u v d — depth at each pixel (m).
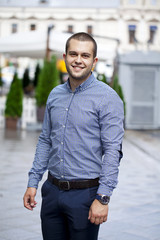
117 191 7.25
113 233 4.96
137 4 53.94
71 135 2.92
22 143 13.02
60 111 2.99
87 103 2.92
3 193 6.70
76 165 2.91
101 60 19.89
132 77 20.48
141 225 5.32
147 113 20.77
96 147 2.92
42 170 3.17
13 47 18.23
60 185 2.94
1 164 9.34
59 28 62.66
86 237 2.92
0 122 18.09
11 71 45.25
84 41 2.90
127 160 10.90
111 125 2.87
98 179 2.94
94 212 2.79
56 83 16.47
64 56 3.05
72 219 2.91
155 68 20.56
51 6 62.53
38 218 5.45
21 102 16.86
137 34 54.28
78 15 62.06
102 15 61.19
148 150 12.82
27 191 3.15
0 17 63.69
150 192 7.27
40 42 17.58
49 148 3.17
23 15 63.22
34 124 17.14
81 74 2.92
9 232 4.86
